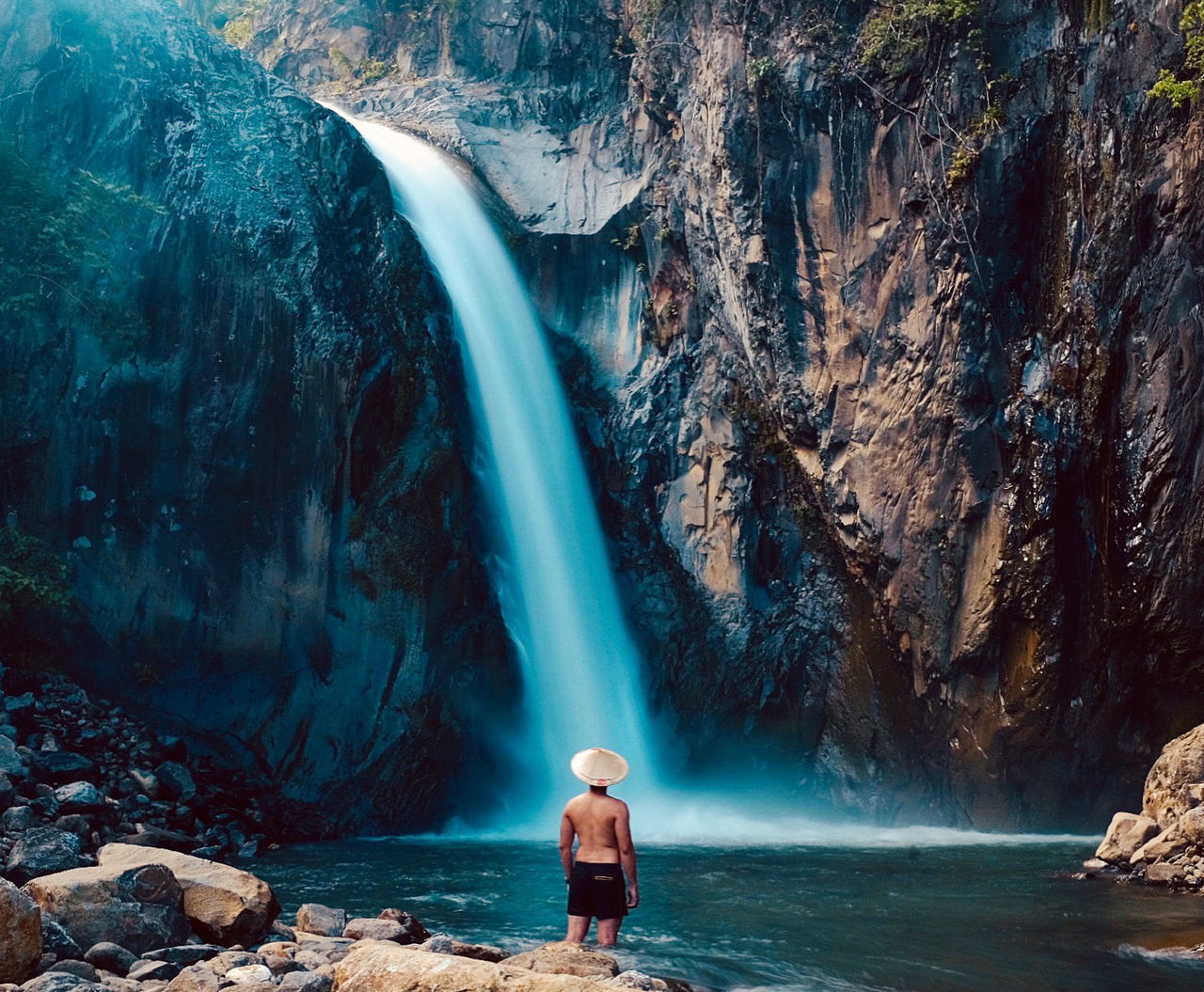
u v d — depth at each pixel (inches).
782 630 896.9
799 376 871.1
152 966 283.3
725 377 959.0
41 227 766.5
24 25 839.7
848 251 842.8
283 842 713.0
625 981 286.7
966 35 782.5
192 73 896.9
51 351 773.3
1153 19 718.5
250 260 830.5
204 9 1560.0
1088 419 740.0
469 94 1219.9
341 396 824.3
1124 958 340.8
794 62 855.1
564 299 1051.9
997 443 771.4
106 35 856.9
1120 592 733.9
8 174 776.3
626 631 956.6
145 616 762.8
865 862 593.0
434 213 992.9
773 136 868.0
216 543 786.2
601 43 1180.5
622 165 1093.1
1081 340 741.3
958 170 774.5
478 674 829.2
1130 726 747.4
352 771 772.0
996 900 454.9
